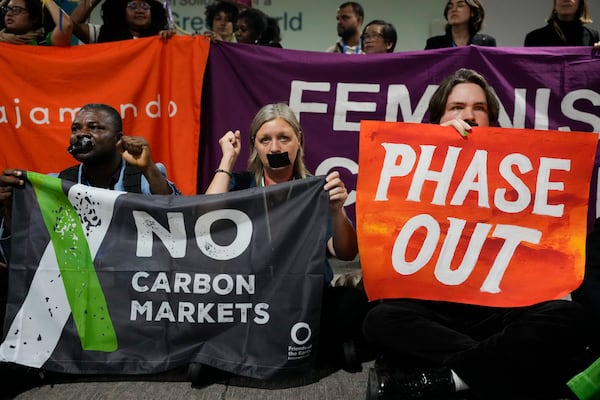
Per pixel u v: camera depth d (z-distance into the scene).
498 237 2.25
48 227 2.28
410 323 2.12
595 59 3.26
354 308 2.40
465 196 2.28
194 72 3.32
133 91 3.32
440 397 2.03
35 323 2.25
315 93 3.38
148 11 3.78
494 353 1.99
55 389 2.20
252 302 2.23
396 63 3.35
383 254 2.26
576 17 3.91
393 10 5.72
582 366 2.23
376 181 2.30
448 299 2.21
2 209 2.53
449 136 2.31
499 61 3.30
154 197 2.26
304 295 2.21
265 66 3.38
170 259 2.25
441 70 3.33
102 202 2.26
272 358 2.21
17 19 3.52
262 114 2.55
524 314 2.09
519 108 3.31
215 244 2.25
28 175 2.26
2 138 3.35
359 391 2.19
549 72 3.28
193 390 2.19
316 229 2.23
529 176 2.27
